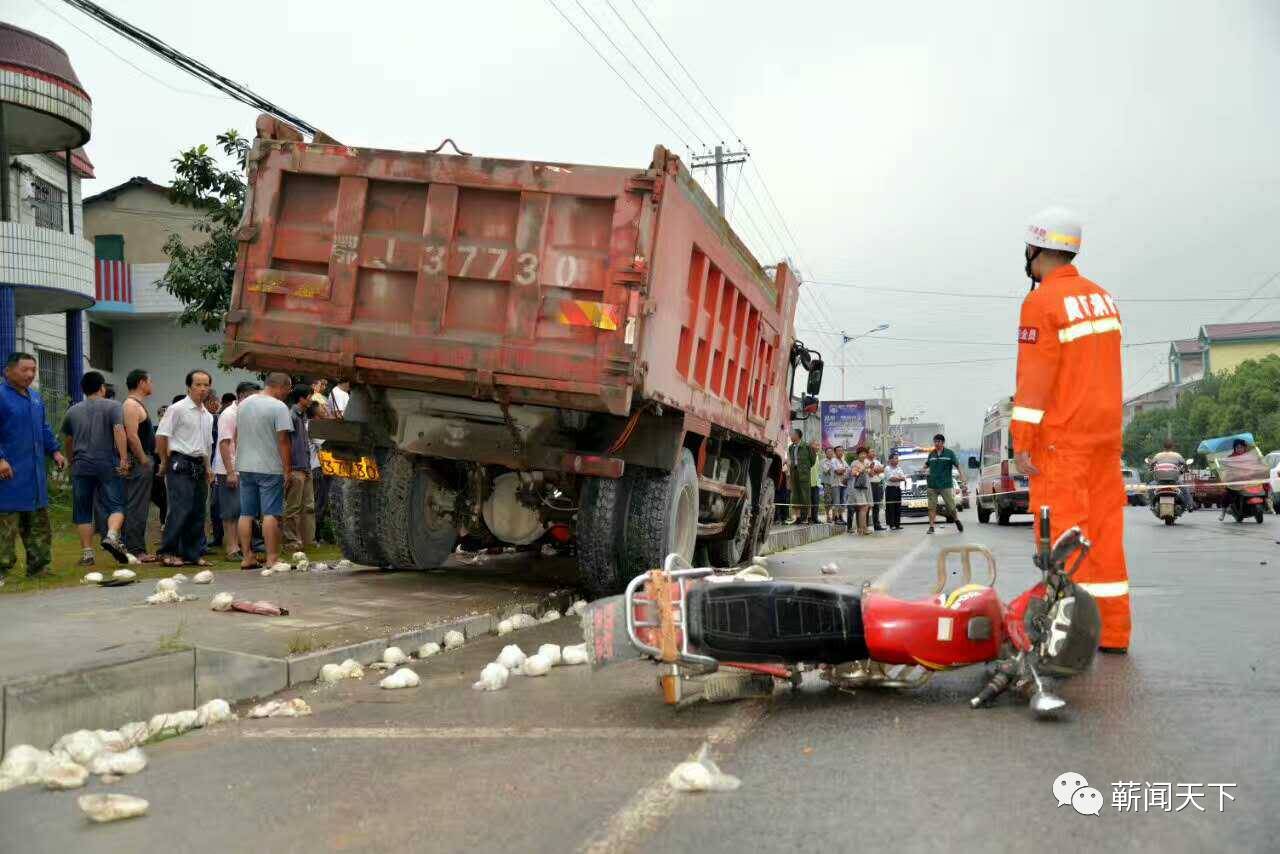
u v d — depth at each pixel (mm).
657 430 8062
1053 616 4625
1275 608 7559
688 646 4781
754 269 10555
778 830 3127
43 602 7312
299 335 7340
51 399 19188
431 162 7199
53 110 18312
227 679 5266
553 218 7070
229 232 17484
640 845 3029
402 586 8742
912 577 11203
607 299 6949
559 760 3988
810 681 5363
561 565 11211
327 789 3691
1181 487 22938
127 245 29938
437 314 7168
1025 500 24391
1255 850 2924
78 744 4148
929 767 3732
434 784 3717
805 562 13742
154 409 28922
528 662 5840
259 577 9234
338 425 8234
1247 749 3871
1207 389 75750
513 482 9156
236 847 3129
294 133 7711
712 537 11820
